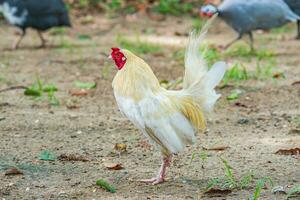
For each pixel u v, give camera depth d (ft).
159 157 32.65
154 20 78.64
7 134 36.60
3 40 69.05
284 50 61.87
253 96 44.78
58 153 33.35
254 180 29.12
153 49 61.62
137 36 65.46
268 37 69.46
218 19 70.28
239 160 31.94
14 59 58.70
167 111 27.37
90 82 49.29
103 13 81.05
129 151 33.65
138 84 27.71
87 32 72.95
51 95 44.06
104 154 33.19
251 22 57.77
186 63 28.43
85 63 56.34
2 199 27.09
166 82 48.16
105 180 29.32
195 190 27.99
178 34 70.38
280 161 31.76
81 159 32.12
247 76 49.96
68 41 67.87
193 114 27.91
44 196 27.40
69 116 40.32
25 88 47.11
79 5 82.64
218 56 57.41
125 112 28.07
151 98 27.48
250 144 34.58
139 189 28.17
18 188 28.40
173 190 27.99
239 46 62.64
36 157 32.65
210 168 30.83
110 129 37.63
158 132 27.35
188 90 28.09
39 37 70.38
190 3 84.28
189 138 27.96
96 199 27.02
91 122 38.99
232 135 36.32
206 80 27.86
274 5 57.41
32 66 55.62
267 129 37.45
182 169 30.73
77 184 28.86
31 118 39.81
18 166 31.24
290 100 43.68
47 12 62.34
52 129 37.60
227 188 27.84
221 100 43.88
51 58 58.95
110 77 51.03
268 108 41.91
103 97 45.21
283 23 58.44
